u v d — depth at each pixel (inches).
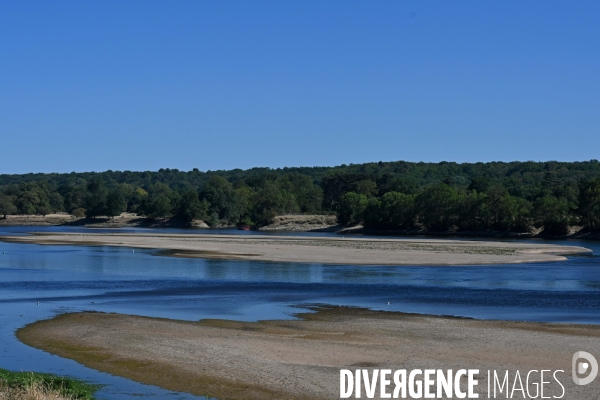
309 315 1515.7
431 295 1868.8
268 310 1592.0
